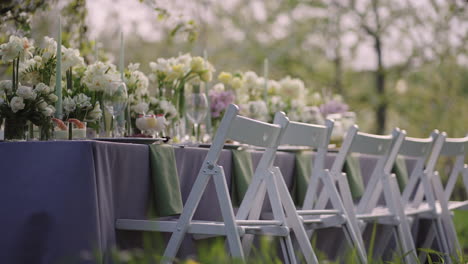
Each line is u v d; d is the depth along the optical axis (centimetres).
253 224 267
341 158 342
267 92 493
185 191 292
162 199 269
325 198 339
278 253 334
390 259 432
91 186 233
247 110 441
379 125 1484
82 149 234
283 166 358
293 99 495
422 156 405
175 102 379
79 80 313
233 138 258
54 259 231
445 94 1437
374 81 1506
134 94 339
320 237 365
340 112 533
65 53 290
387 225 377
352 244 322
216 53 1548
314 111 491
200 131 384
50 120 260
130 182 259
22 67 283
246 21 1572
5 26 472
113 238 247
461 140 428
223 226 253
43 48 291
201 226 256
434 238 455
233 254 250
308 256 289
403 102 1454
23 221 235
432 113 1445
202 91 425
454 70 1431
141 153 265
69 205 232
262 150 370
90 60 549
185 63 392
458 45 1417
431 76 1452
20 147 239
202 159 304
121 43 335
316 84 1494
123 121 297
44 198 234
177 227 256
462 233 538
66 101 281
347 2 1507
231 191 321
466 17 1387
